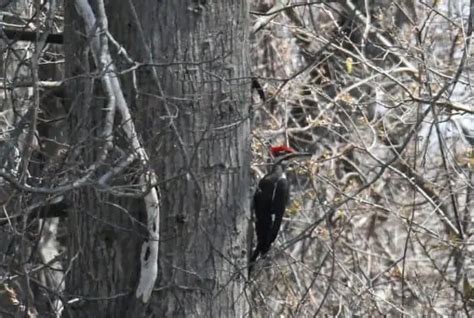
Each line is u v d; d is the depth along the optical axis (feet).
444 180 58.13
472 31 42.06
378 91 54.49
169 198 34.88
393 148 50.19
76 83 35.37
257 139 50.44
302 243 54.85
